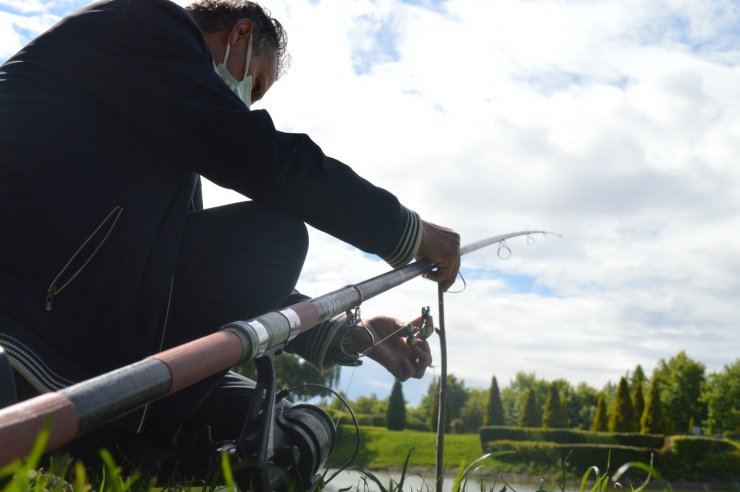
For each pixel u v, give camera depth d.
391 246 2.07
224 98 1.85
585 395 103.62
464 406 82.88
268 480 1.60
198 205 2.63
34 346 1.66
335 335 2.41
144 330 1.89
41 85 1.80
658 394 57.56
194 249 2.11
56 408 0.84
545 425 77.62
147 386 1.01
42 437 0.77
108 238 1.79
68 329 1.74
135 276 1.83
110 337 1.81
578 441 32.97
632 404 59.25
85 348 1.78
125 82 1.79
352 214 2.00
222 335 1.25
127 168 1.82
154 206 1.87
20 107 1.77
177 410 1.99
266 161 1.84
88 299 1.77
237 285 2.13
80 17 1.87
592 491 1.48
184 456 2.16
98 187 1.78
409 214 2.12
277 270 2.16
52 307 1.72
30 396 1.69
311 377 44.53
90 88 1.81
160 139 1.83
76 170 1.76
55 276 1.73
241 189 1.90
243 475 1.67
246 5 2.43
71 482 1.49
